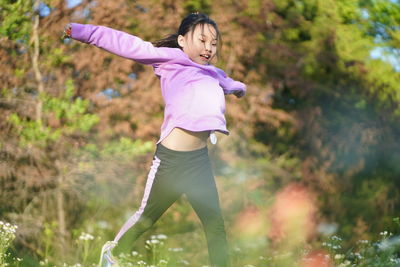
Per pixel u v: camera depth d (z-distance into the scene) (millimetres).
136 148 9695
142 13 10781
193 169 4875
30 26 10570
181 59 5023
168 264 7633
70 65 10609
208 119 4840
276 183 11422
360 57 12141
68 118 9977
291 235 9805
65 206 10445
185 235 10641
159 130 10203
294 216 10336
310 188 11531
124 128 10117
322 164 11805
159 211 5031
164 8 10977
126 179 10117
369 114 12344
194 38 5145
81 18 10609
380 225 11961
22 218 10234
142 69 10664
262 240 8750
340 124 12227
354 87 12414
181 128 4840
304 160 11875
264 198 10781
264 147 11562
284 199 10688
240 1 11125
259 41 11391
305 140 11906
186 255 10266
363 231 11562
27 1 10469
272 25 11727
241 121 10961
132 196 10273
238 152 11148
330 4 12203
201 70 5090
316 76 12336
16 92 10539
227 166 10789
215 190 4969
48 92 10352
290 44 12070
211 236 4969
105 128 10211
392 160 12438
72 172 10102
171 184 4898
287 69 11484
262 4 11234
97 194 10250
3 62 10523
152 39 10711
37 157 10172
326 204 11656
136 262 7602
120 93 10555
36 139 9984
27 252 9906
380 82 12297
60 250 9805
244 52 11016
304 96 12039
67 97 9828
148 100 10203
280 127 11922
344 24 12461
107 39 4805
